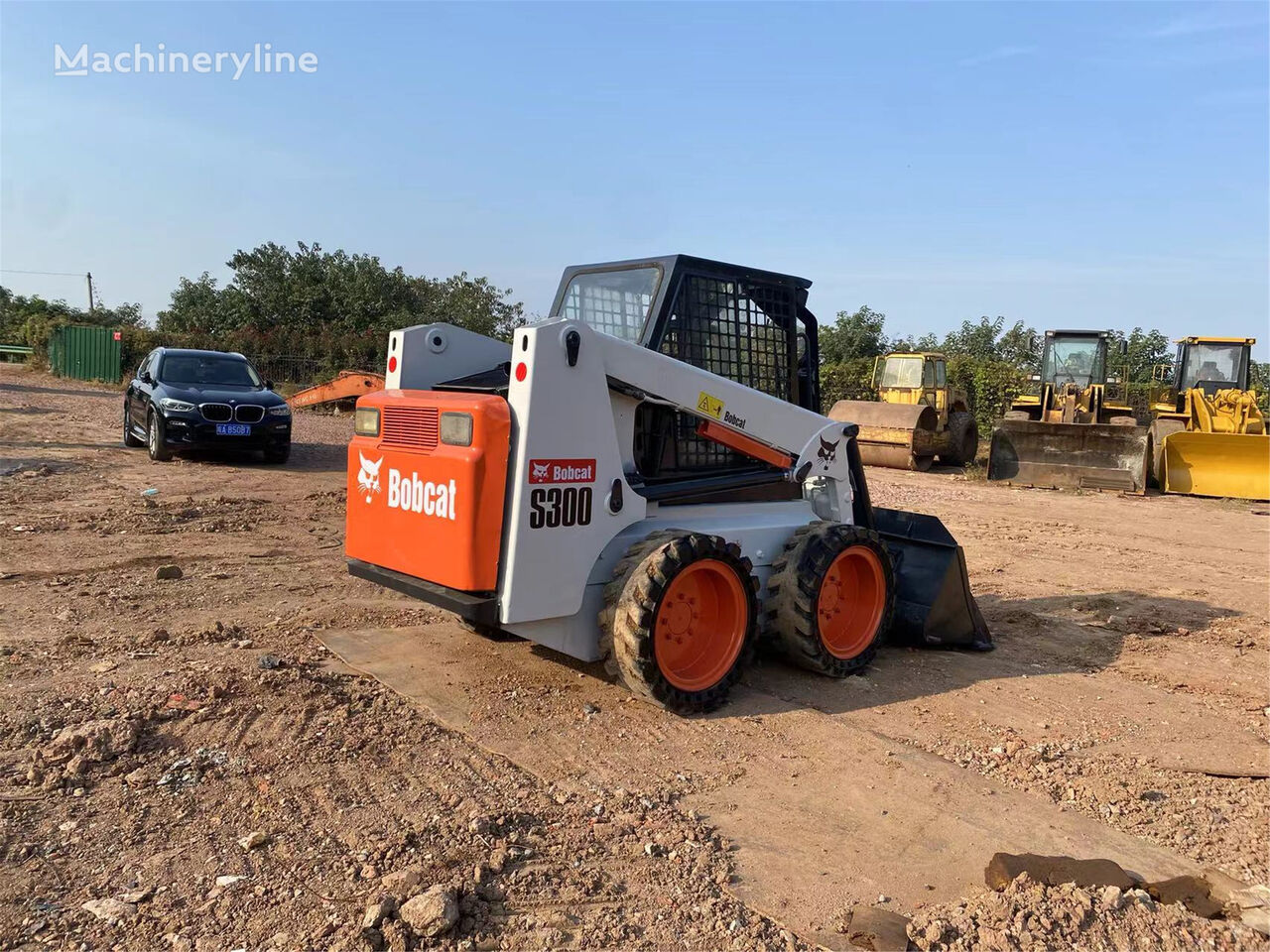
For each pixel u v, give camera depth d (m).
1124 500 15.13
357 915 2.85
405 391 5.02
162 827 3.33
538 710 4.70
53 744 3.83
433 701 4.72
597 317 5.63
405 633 5.84
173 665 4.91
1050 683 5.66
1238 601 8.08
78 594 6.34
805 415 5.74
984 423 26.73
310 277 38.19
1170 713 5.21
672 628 4.77
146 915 2.80
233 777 3.73
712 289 5.45
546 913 2.96
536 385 4.30
